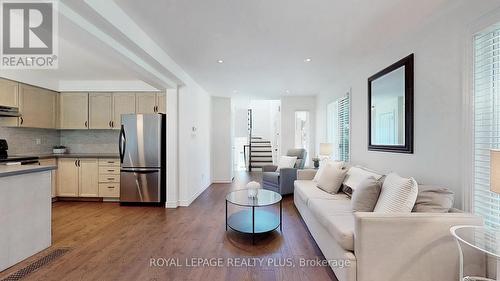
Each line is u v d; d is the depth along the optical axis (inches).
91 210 157.6
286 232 119.7
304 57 129.5
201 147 209.5
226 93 237.8
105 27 80.8
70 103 189.3
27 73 163.5
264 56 128.0
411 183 72.9
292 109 253.0
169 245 105.1
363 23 91.6
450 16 79.0
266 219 128.8
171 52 122.9
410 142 97.8
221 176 260.7
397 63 106.0
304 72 159.2
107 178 178.2
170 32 100.0
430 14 84.9
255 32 99.4
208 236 114.9
